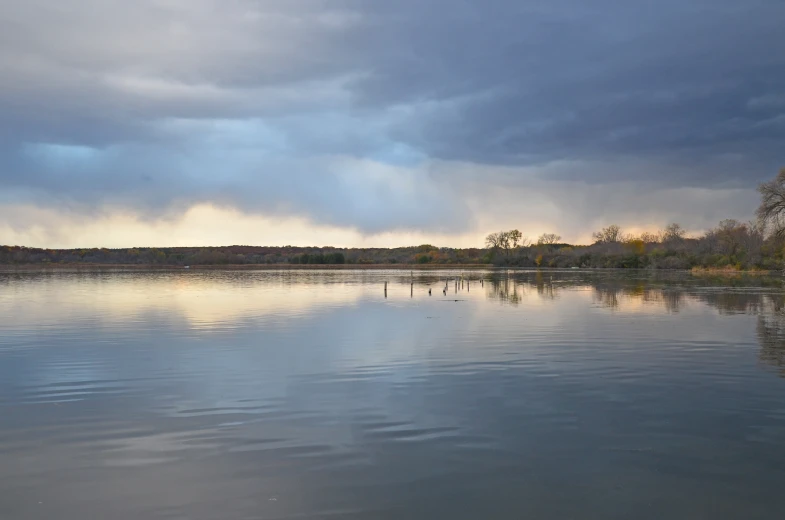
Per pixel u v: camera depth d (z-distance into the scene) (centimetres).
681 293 5450
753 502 984
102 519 943
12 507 984
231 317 3584
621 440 1266
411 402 1566
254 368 2020
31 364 2114
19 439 1306
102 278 9288
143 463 1159
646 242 17062
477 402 1562
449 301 4778
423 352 2302
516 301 4722
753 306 4106
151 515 952
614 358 2156
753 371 1931
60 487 1056
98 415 1481
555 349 2353
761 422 1391
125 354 2300
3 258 18288
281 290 6262
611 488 1034
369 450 1213
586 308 4066
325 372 1947
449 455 1182
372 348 2402
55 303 4578
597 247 17075
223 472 1110
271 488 1038
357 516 938
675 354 2234
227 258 19425
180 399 1622
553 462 1145
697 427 1352
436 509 958
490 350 2338
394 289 6444
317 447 1233
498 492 1016
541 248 18512
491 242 19475
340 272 12800
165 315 3703
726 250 11575
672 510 959
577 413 1460
